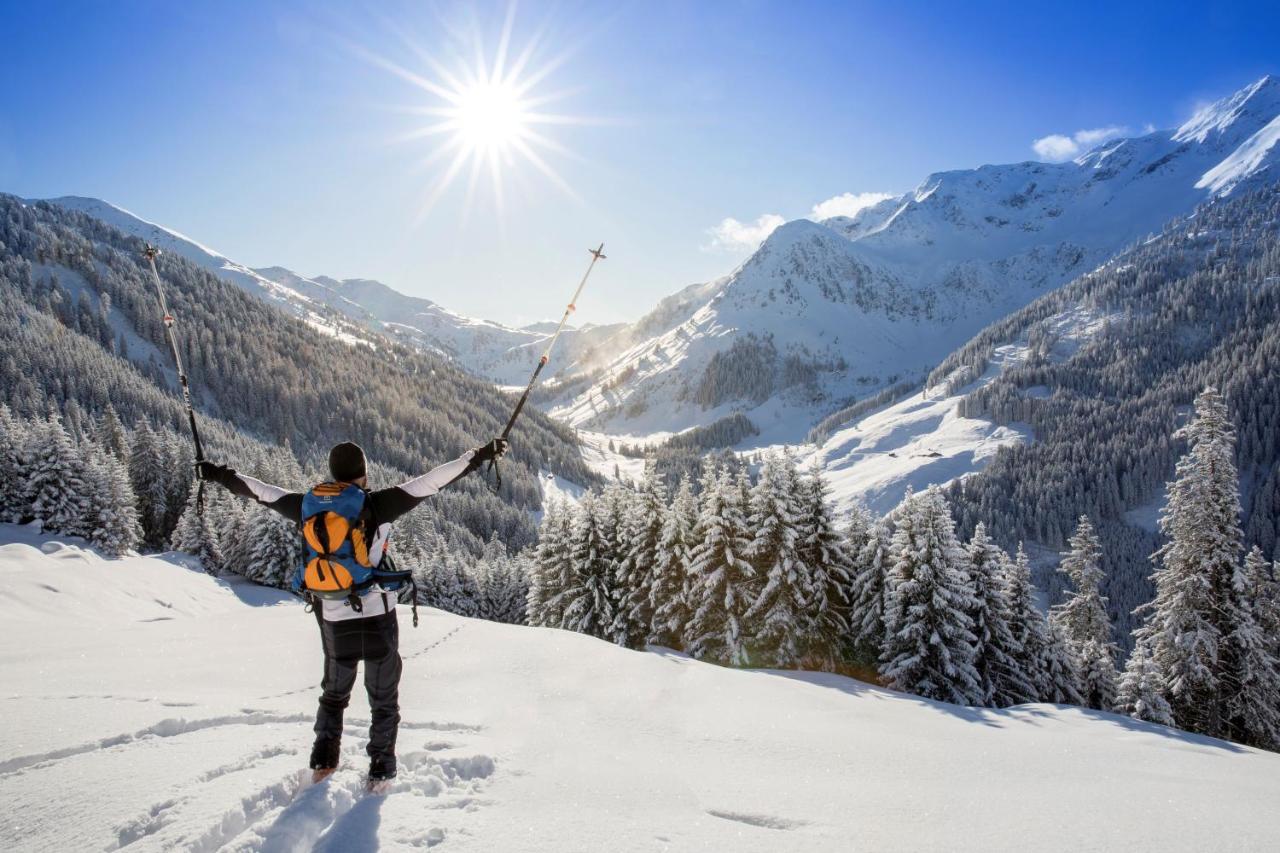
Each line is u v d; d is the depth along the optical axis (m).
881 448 196.88
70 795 3.17
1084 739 8.04
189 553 53.78
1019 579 27.92
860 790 4.61
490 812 3.45
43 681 6.70
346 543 3.49
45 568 34.56
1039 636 27.38
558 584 33.75
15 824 2.93
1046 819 4.16
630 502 34.62
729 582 26.80
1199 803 4.79
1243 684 22.17
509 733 5.18
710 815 3.83
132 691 6.14
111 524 47.47
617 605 32.44
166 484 66.31
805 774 5.06
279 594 50.53
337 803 3.33
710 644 27.45
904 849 3.52
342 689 3.66
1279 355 155.75
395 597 3.69
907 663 22.72
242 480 3.83
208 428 119.94
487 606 56.38
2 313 133.88
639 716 6.55
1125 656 97.44
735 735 6.10
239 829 3.02
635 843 3.22
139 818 2.94
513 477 137.88
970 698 22.39
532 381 4.05
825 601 26.28
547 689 7.39
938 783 5.05
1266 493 122.38
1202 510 22.75
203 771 3.46
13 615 28.23
